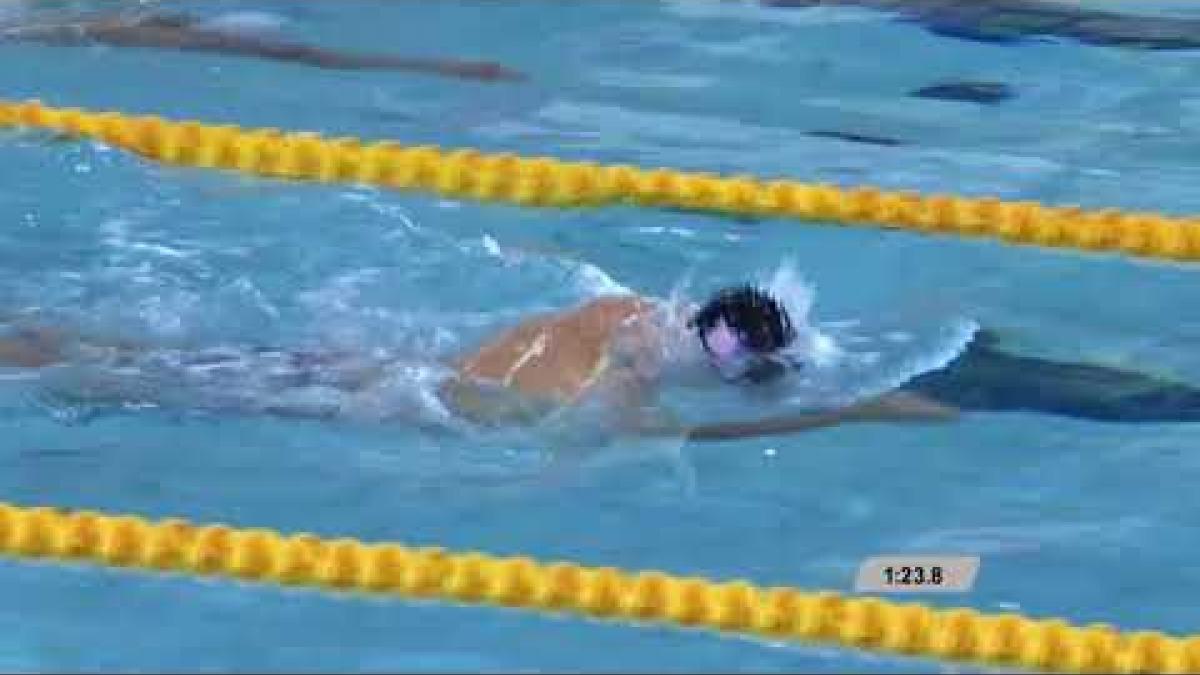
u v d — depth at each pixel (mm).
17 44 22609
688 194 19797
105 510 14797
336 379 16516
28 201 19047
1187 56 23312
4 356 16641
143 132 20375
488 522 14852
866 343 17359
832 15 24422
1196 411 16641
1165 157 20875
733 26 24109
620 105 21766
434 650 13250
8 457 15438
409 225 19062
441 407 16234
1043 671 13445
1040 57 23250
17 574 14070
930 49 23438
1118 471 15797
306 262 18219
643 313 16703
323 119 20984
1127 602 14070
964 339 17547
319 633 13430
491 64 22797
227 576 14133
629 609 13875
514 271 18219
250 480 15281
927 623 13750
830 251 18906
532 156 20375
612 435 15984
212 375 16531
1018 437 16219
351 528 14703
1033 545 14758
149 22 23469
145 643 13250
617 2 24750
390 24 23797
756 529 14875
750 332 16500
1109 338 17688
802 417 16391
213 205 19250
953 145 21047
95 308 17281
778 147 20844
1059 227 19438
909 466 15766
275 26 23578
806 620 13766
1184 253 19156
